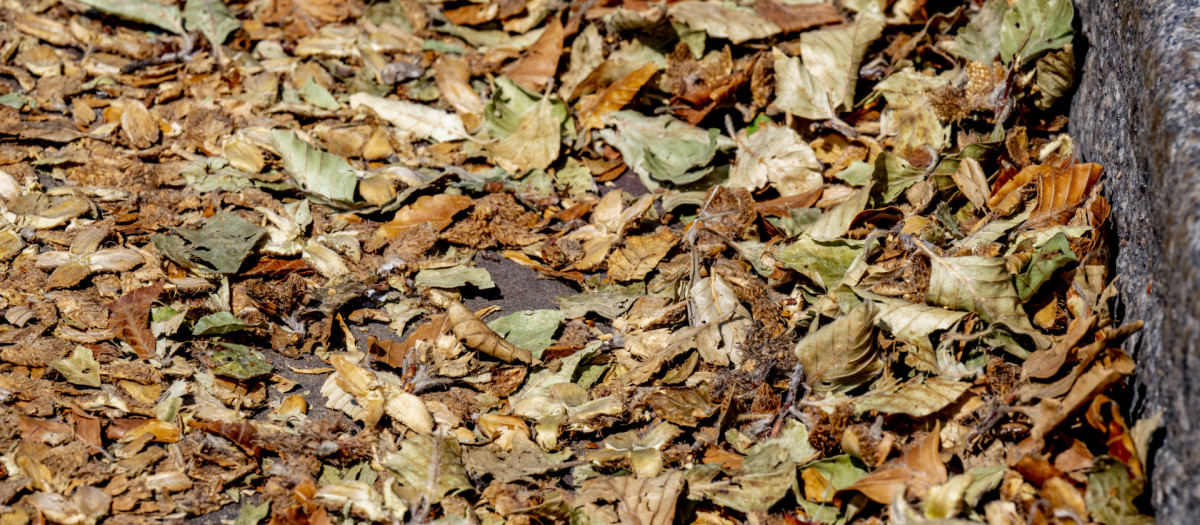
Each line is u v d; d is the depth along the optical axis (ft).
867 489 5.80
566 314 7.77
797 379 6.70
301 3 11.69
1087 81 8.17
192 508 6.14
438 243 8.63
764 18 10.69
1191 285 5.02
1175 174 5.48
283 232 8.40
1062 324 6.88
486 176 9.36
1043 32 8.45
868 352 6.55
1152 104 6.11
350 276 8.09
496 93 9.94
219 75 10.41
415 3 11.69
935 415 6.29
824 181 9.02
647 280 8.14
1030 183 7.80
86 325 7.31
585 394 7.00
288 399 6.93
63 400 6.71
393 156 9.66
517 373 7.22
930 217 7.97
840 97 9.50
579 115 9.98
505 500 6.15
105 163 9.09
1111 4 7.59
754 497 6.09
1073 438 5.79
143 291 7.51
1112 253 7.00
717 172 9.21
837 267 7.60
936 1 10.46
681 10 10.55
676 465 6.55
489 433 6.77
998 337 6.68
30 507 5.99
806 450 6.38
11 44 10.64
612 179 9.62
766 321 7.31
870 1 10.33
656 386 7.08
